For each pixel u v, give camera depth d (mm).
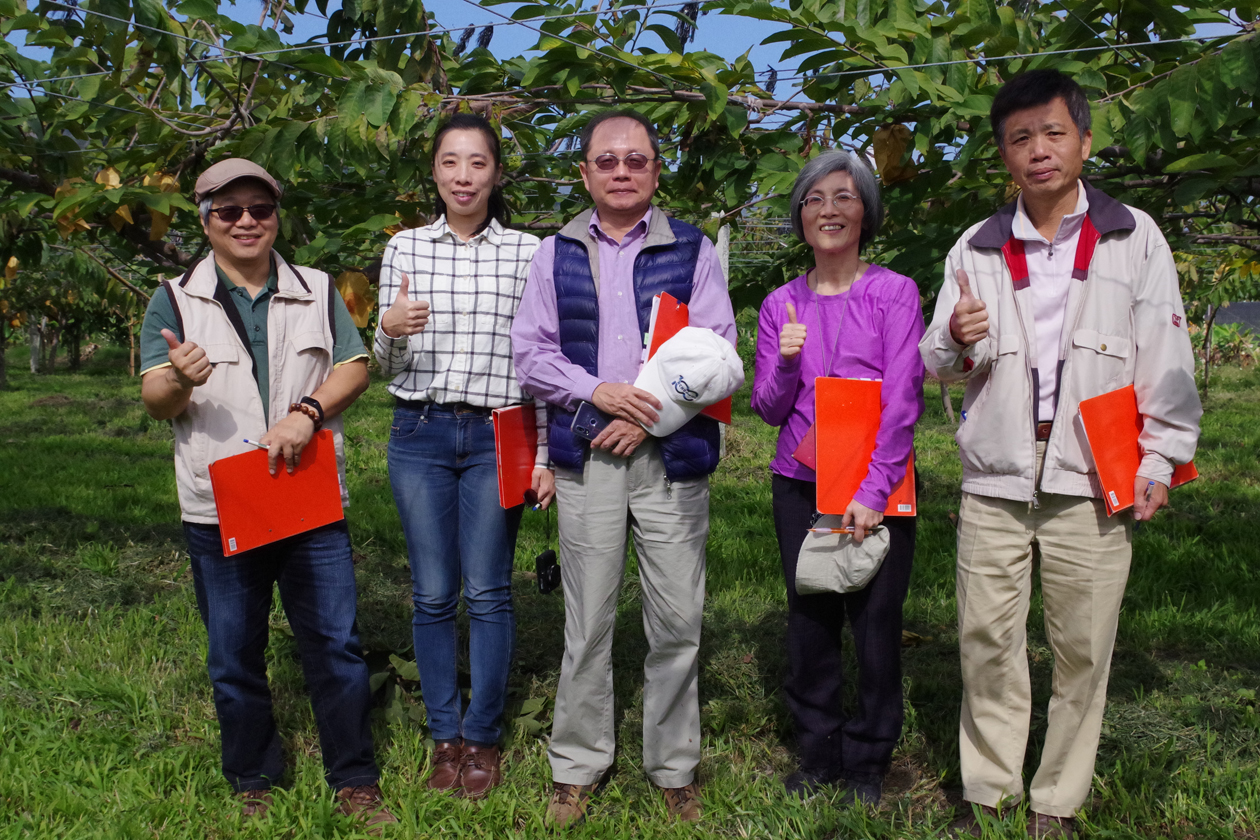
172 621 4676
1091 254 2660
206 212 2789
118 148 4055
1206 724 3561
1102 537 2682
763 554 6082
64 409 16250
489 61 3947
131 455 10812
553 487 3205
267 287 2896
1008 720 2887
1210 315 17531
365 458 10242
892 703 3041
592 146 2893
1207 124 2949
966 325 2568
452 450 3127
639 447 2912
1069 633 2750
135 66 3734
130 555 5773
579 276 2947
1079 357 2660
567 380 2893
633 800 3119
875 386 2861
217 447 2803
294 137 3570
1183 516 7242
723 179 3854
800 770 3193
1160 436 2613
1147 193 3744
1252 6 3072
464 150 3070
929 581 5496
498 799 3041
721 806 3051
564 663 3033
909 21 3385
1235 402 16719
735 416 13922
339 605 2963
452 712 3266
